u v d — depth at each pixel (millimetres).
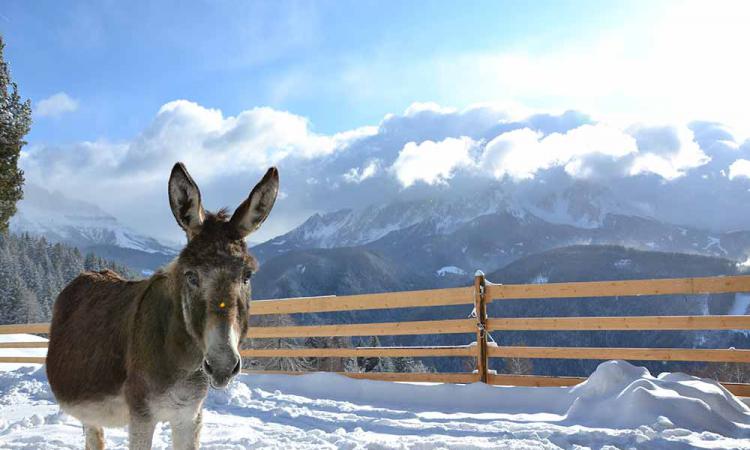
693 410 6281
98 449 4586
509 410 7777
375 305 9828
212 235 3395
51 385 4598
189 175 3424
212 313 3150
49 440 6297
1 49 18391
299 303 10602
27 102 18844
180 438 3854
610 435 5930
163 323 3625
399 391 8758
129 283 4535
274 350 10789
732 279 7305
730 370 24016
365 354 9859
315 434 6543
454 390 8359
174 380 3592
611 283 8031
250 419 7602
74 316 4613
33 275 81250
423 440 5996
